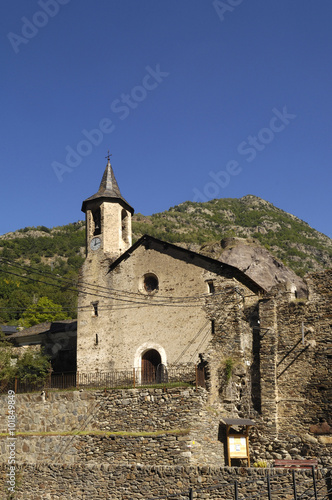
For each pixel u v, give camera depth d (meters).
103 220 39.06
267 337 31.38
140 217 124.31
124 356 35.25
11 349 43.50
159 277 35.34
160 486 23.48
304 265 107.06
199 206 145.75
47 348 43.38
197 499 22.39
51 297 80.94
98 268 38.16
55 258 119.62
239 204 152.25
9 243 123.62
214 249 47.97
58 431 29.73
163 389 27.84
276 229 130.50
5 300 78.31
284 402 30.22
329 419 28.88
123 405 28.58
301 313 31.14
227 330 31.97
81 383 35.50
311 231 137.12
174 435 26.25
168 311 34.41
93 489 25.20
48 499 26.38
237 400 30.38
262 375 30.84
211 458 26.80
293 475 19.08
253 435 29.97
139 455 26.62
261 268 45.56
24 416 30.86
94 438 27.95
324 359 29.89
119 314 36.31
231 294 32.41
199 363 31.72
